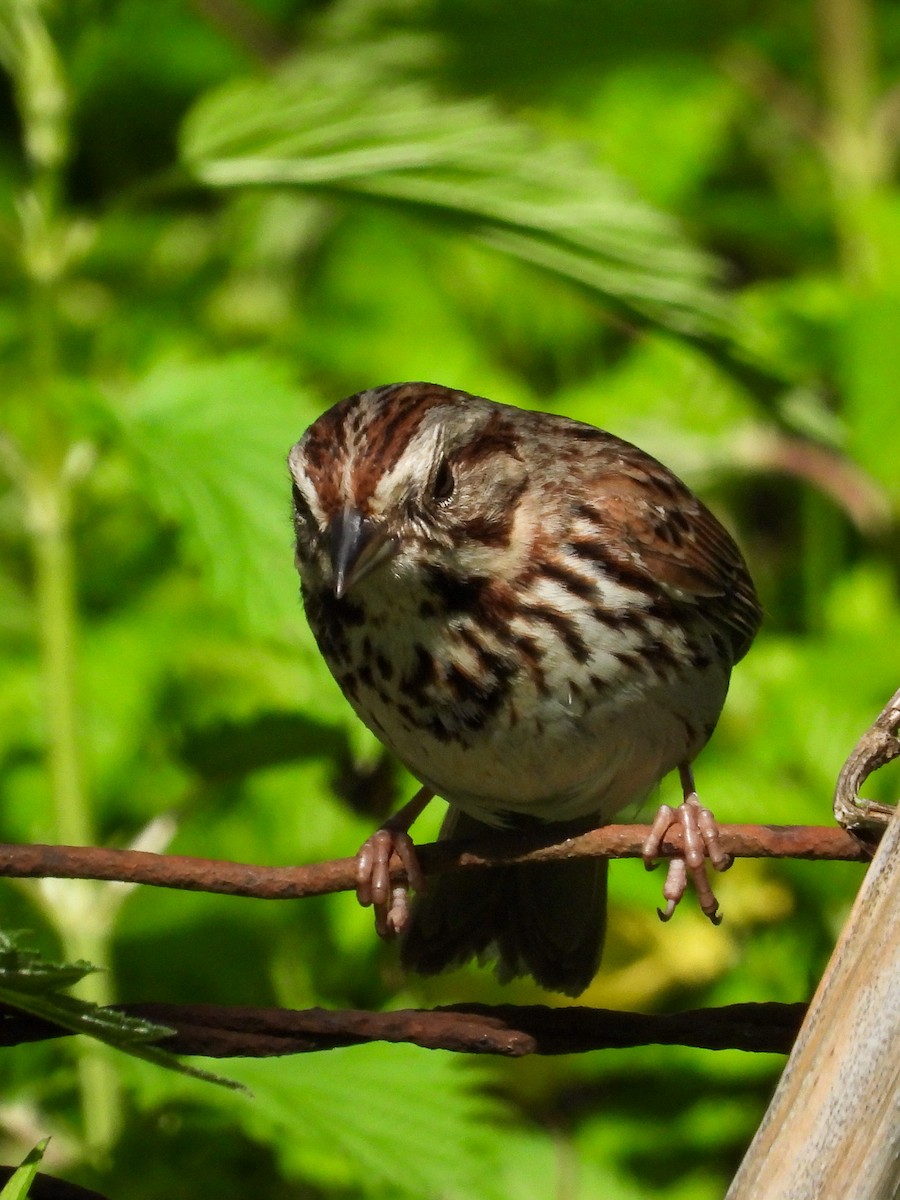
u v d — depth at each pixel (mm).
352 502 8367
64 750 10203
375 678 8633
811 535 13328
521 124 10320
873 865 5285
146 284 15352
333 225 15453
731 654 9539
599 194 10367
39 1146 5516
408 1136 8633
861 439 13039
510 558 8508
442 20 13789
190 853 11258
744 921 10898
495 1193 8672
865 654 11680
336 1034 6352
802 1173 5238
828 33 14922
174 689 11781
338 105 10219
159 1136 9641
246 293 15453
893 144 15008
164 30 15578
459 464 8609
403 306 14844
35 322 10461
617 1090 10703
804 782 11086
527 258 10812
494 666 8430
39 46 10414
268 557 9477
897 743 6254
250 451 9750
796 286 13133
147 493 9531
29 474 10242
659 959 10984
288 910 11164
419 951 8984
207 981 11086
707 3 14500
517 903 9078
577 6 13875
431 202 10500
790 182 15758
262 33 16062
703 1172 10281
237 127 10289
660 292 10633
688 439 13141
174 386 10047
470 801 9039
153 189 10453
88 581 12734
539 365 14750
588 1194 10078
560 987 9047
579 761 8641
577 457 8969
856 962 5254
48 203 10547
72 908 9641
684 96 15758
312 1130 8578
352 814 11672
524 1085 10633
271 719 9594
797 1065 5297
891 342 12867
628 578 8617
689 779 8938
